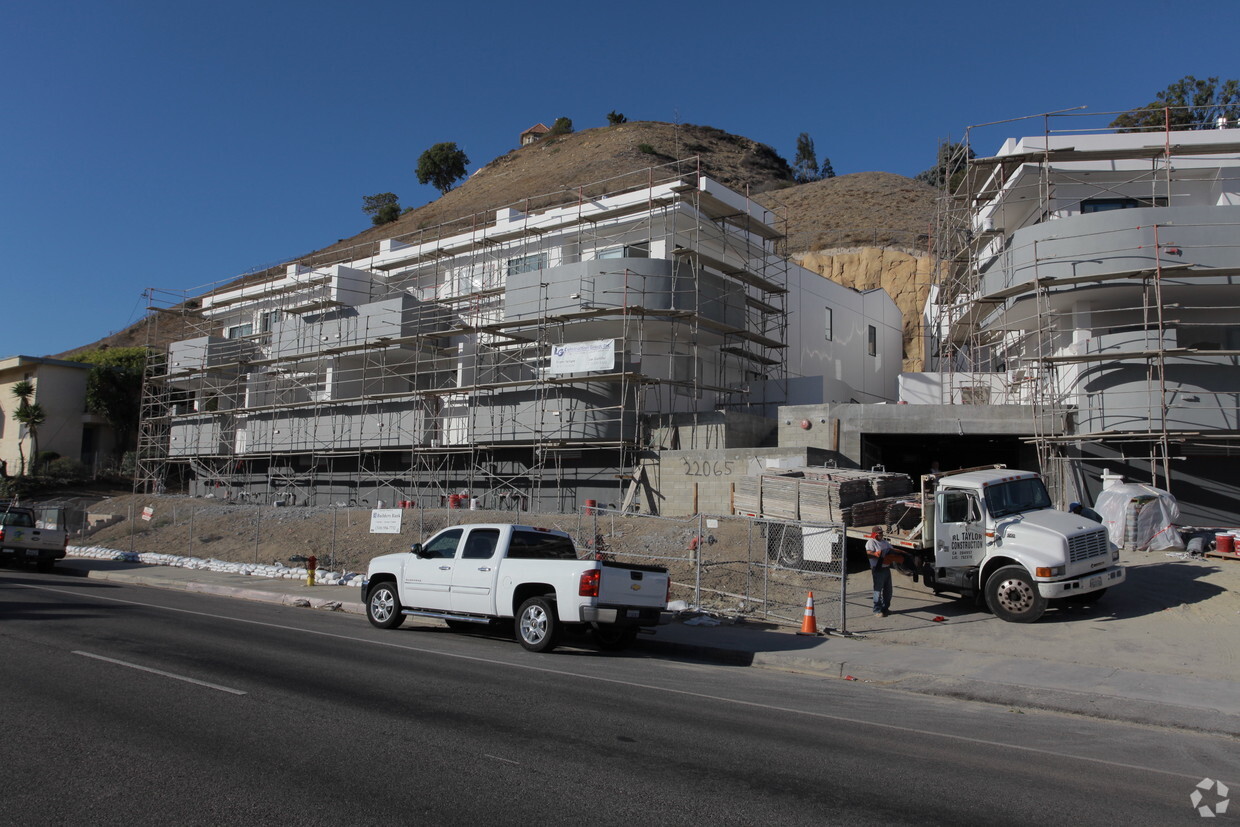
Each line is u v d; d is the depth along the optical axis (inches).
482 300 1269.7
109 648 418.3
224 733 268.4
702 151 3892.7
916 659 454.6
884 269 2105.1
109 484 1743.4
